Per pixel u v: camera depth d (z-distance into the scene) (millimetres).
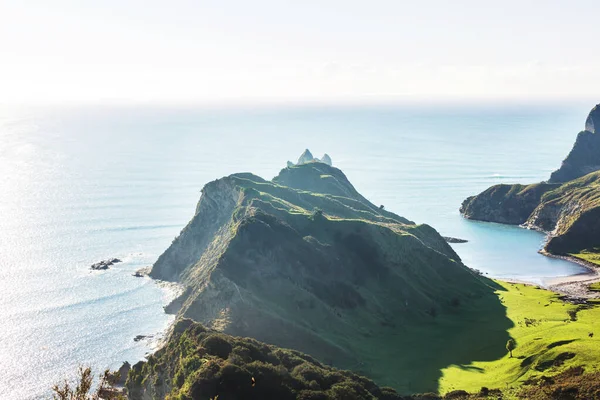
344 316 170750
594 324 157375
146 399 123875
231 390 102812
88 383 45625
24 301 186250
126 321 176000
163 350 131375
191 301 170625
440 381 135375
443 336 168125
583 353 131000
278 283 169375
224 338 122500
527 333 158500
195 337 123688
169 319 178625
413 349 159250
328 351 150000
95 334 165750
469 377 136500
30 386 137375
